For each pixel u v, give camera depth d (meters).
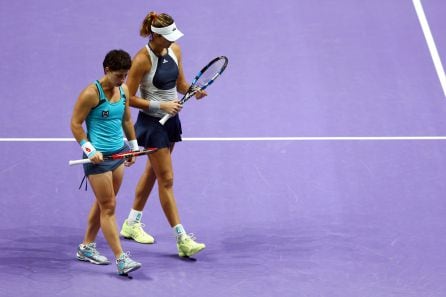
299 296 26.09
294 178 32.62
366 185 32.25
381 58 40.28
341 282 26.83
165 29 26.62
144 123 27.86
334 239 29.19
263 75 39.12
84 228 29.75
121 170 26.92
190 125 35.78
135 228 29.38
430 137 35.16
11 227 29.55
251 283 26.80
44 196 31.31
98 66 39.28
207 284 26.75
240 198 31.50
